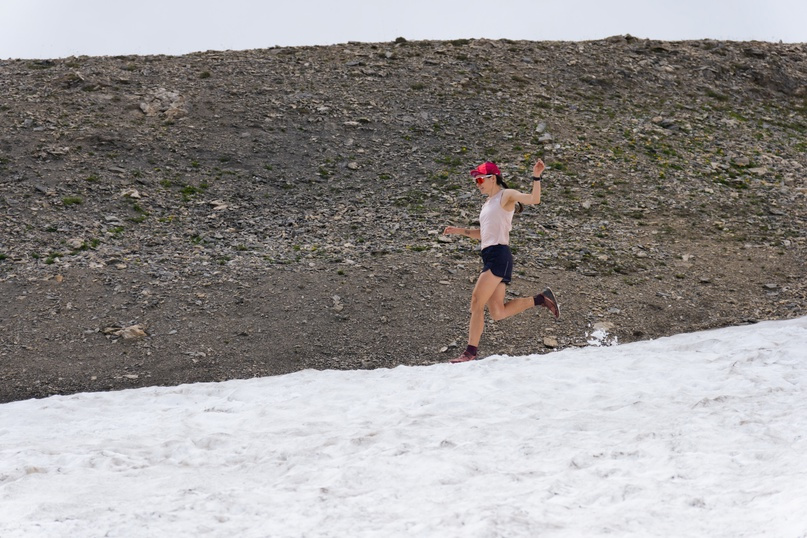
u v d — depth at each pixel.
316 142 69.75
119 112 71.50
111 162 63.56
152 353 38.31
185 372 36.88
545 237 54.38
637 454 20.03
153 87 76.50
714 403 24.34
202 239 53.06
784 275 49.06
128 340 39.25
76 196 57.88
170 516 17.09
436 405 26.83
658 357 32.25
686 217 59.38
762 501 15.96
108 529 16.42
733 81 88.06
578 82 83.94
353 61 85.19
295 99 76.19
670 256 51.88
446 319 42.09
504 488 18.11
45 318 40.94
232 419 27.27
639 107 80.50
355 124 72.56
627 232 56.06
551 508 16.59
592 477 18.62
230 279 45.75
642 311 43.75
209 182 62.66
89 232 52.72
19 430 27.17
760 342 33.16
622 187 64.38
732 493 16.69
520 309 34.94
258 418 26.94
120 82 77.00
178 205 58.72
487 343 39.94
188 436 24.84
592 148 70.75
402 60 86.12
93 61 82.12
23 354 37.78
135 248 50.91
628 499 16.97
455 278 46.62
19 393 34.75
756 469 18.16
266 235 54.28
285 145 68.94
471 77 82.25
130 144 66.44
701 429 21.47
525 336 40.75
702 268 49.97
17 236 51.06
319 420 26.00
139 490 19.48
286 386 31.56
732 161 70.81
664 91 84.25
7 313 41.22
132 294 43.62
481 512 16.22
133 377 36.28
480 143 70.75
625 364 31.44
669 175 67.00
